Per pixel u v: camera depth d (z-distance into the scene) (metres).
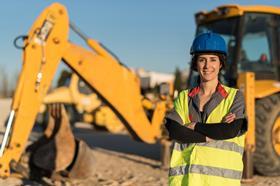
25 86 6.40
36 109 6.45
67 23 6.76
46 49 6.58
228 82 8.09
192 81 8.71
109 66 7.30
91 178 7.23
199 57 3.03
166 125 3.08
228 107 2.94
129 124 7.59
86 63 7.07
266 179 7.68
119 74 7.40
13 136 6.29
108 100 7.35
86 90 17.23
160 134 8.00
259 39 8.34
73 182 6.86
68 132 6.94
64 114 6.95
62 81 17.80
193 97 3.06
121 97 7.44
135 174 7.90
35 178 6.81
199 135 2.90
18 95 6.38
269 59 8.40
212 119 2.96
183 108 3.07
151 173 8.08
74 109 17.09
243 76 7.30
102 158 9.82
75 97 17.03
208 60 3.01
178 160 3.04
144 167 8.75
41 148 6.85
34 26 6.54
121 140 14.05
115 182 7.04
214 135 2.86
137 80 7.64
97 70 7.20
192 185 2.92
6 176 6.23
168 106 8.13
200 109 3.02
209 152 2.92
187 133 2.91
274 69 8.41
